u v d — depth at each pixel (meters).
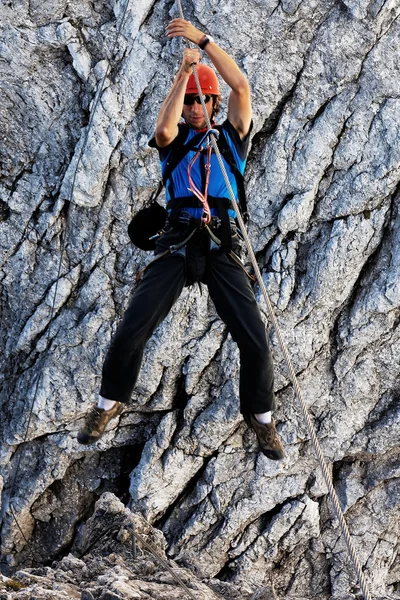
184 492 8.84
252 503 8.68
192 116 4.42
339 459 8.80
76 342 8.32
